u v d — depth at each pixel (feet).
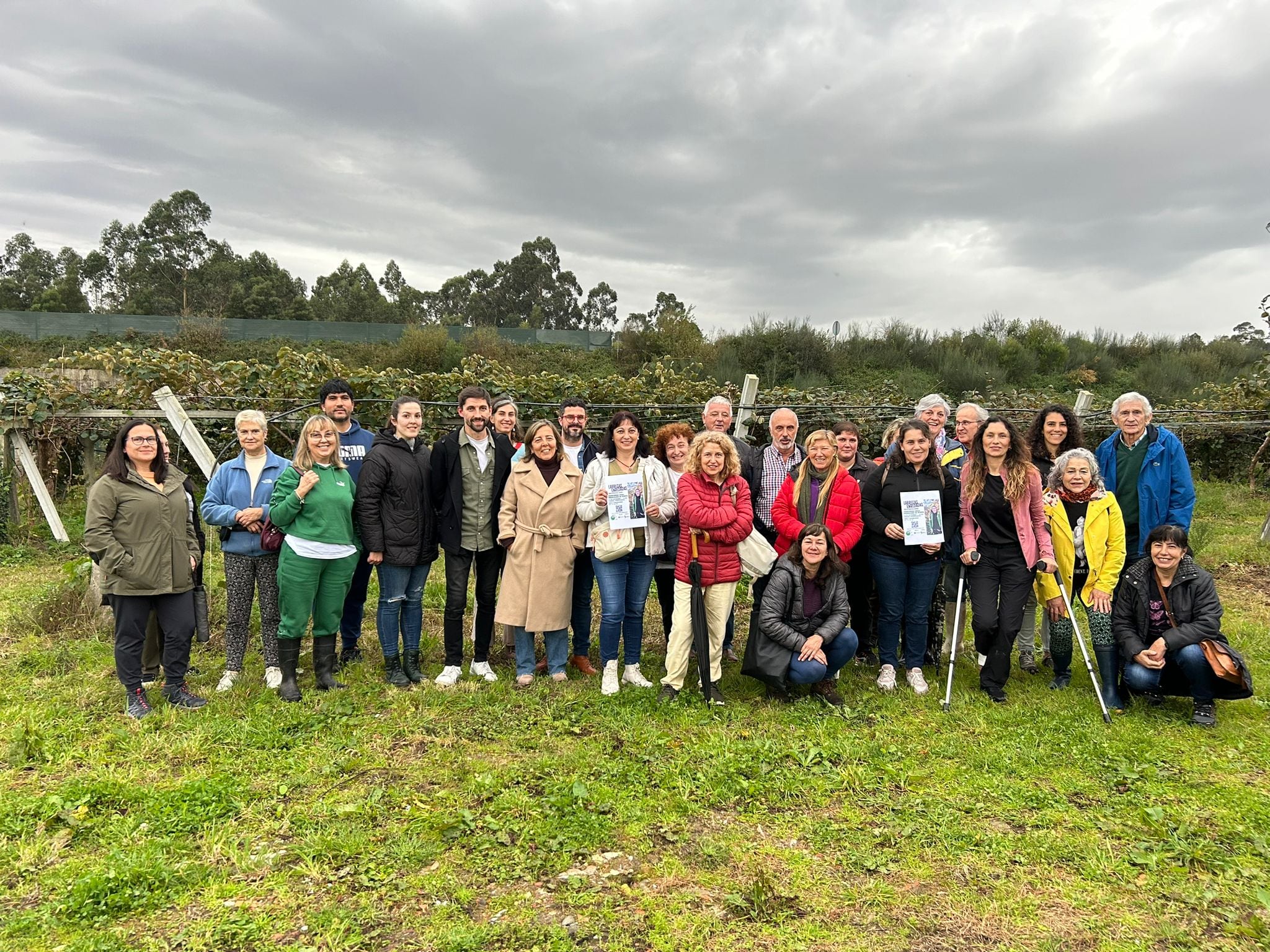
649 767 13.89
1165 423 47.26
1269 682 17.85
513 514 17.75
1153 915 9.96
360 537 17.49
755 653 16.98
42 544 31.40
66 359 32.48
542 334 108.88
